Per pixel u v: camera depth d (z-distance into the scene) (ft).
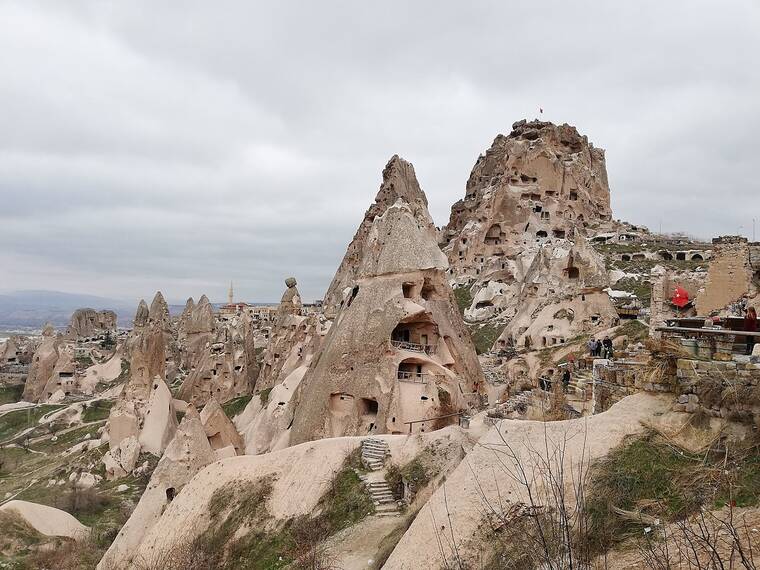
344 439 115.24
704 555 37.55
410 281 156.35
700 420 51.21
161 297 391.65
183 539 114.21
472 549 55.88
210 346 301.43
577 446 56.65
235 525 109.50
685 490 45.96
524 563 46.68
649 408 55.77
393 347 149.18
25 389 366.22
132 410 218.59
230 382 287.48
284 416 179.11
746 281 131.75
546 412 85.51
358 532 89.92
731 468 45.32
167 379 351.87
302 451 117.50
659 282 176.86
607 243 366.63
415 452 102.42
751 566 32.89
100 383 357.00
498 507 57.41
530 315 245.65
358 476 103.96
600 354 96.89
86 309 540.52
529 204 387.96
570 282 244.42
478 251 380.78
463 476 65.41
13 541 143.23
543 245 344.69
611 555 43.04
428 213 187.73
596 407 70.03
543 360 175.01
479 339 290.56
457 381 150.10
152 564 110.73
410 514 87.76
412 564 61.52
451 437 99.76
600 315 201.16
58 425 279.49
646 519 45.06
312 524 98.48
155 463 205.46
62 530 154.40
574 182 404.98
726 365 51.29
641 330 156.76
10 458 246.27
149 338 234.99
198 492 122.11
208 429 174.19
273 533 102.94
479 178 452.35
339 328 157.07
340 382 149.38
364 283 160.97
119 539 130.72
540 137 411.54
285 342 275.18
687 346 56.03
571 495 51.75
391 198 289.33
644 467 49.83
